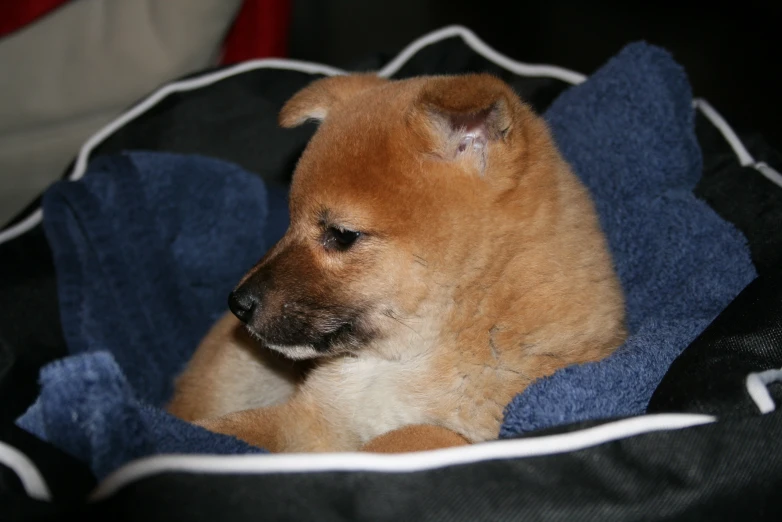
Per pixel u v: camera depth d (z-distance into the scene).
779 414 0.45
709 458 0.44
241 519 0.42
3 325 0.60
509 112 0.50
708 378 0.48
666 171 0.63
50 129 0.82
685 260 0.60
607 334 0.54
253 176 0.69
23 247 0.63
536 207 0.52
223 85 0.71
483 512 0.42
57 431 0.45
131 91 0.81
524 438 0.44
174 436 0.48
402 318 0.53
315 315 0.53
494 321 0.52
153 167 0.67
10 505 0.42
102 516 0.42
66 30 0.81
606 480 0.43
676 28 1.35
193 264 0.68
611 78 0.66
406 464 0.43
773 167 0.64
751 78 1.20
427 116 0.50
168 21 0.79
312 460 0.43
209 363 0.63
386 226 0.51
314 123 0.68
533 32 1.36
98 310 0.63
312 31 1.38
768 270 0.54
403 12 1.44
